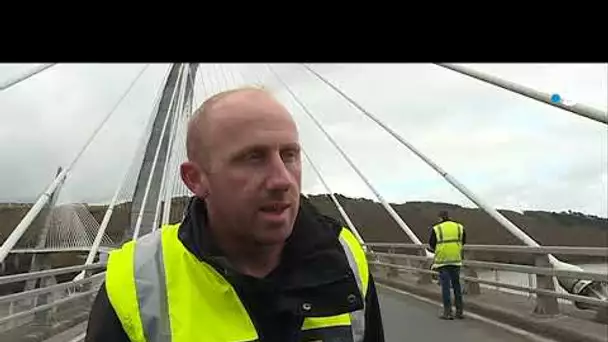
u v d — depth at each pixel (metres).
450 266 10.69
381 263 19.14
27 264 22.61
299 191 1.24
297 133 1.24
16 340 8.72
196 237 1.26
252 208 1.18
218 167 1.20
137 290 1.26
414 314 11.29
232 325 1.23
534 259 9.99
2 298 7.86
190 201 1.35
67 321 10.51
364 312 1.39
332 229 1.44
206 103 1.26
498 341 8.30
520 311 10.15
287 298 1.25
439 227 10.80
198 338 1.21
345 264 1.31
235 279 1.22
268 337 1.24
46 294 9.98
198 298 1.24
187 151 1.29
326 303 1.27
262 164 1.19
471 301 11.82
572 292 9.74
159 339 1.22
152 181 27.64
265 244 1.23
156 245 1.34
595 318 8.73
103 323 1.25
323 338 1.28
